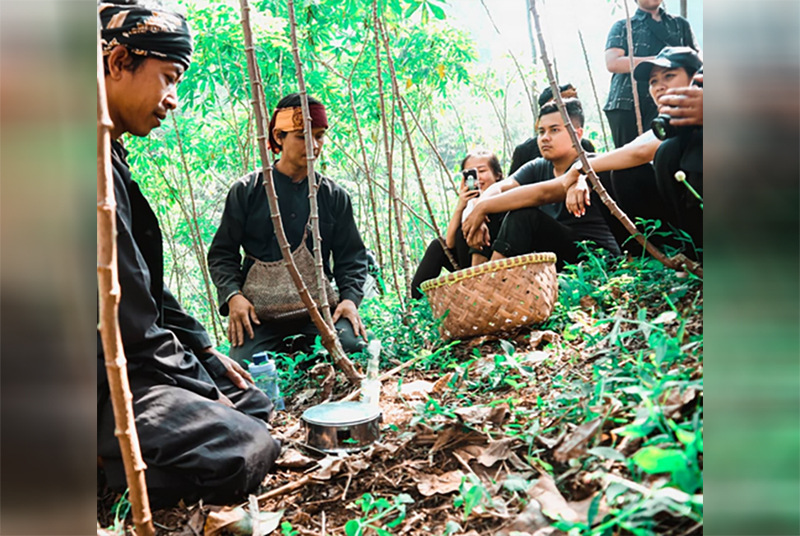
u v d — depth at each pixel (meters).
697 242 2.59
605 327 2.40
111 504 1.96
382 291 4.37
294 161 3.44
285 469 2.10
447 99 6.60
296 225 3.46
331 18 4.62
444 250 3.76
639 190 2.96
